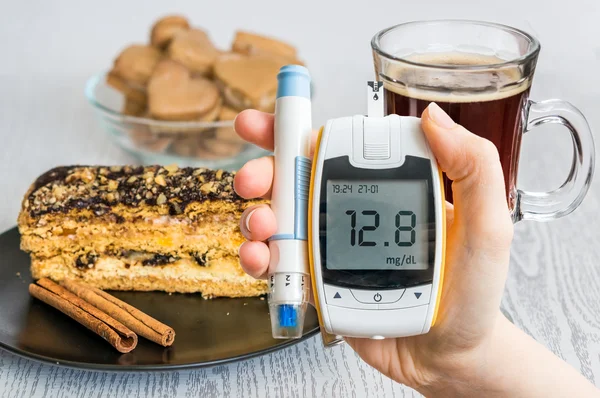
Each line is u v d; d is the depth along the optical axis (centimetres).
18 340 63
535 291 71
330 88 106
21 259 73
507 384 55
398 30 64
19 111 101
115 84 88
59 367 64
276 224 51
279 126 52
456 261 51
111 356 62
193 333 65
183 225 70
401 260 50
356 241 50
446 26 64
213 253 70
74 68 113
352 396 61
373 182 50
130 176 73
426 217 50
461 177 50
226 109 85
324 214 50
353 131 51
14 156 90
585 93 101
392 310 50
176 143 84
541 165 88
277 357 65
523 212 66
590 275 73
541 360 55
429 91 59
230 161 85
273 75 86
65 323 65
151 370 60
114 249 71
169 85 85
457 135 49
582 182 66
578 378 55
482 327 52
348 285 50
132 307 66
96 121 100
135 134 83
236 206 70
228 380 63
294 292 51
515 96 60
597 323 68
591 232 78
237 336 64
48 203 70
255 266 51
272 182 53
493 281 51
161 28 94
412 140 51
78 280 71
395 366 56
